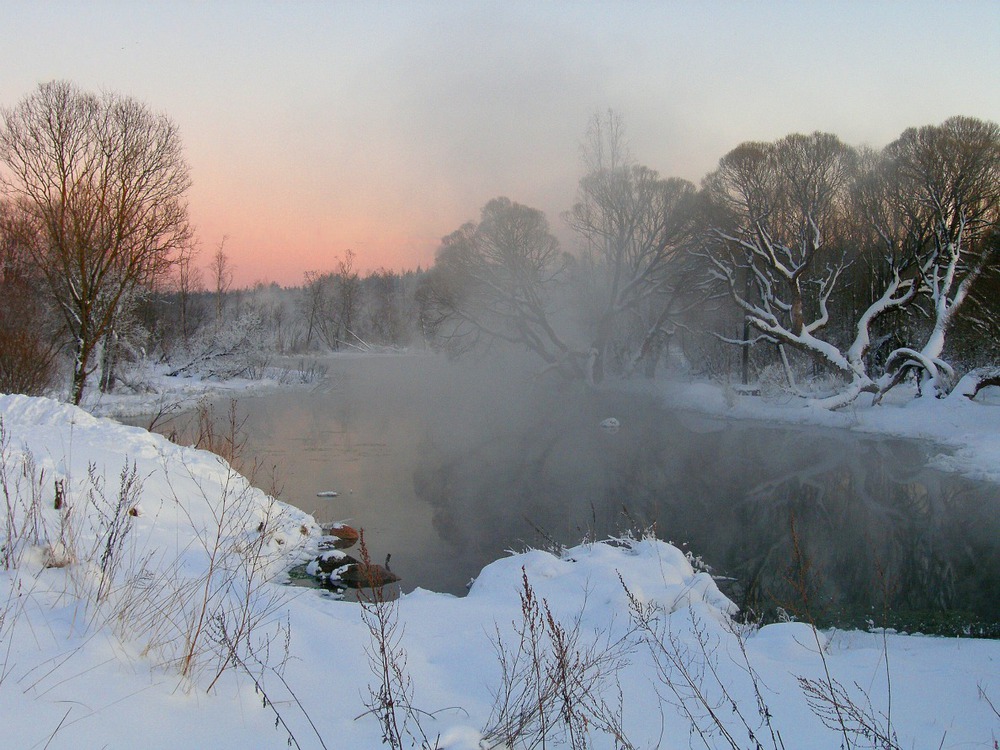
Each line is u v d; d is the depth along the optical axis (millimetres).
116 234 19500
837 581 9344
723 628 5535
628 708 3730
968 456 17609
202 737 2639
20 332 18438
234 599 4941
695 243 33438
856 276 33250
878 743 3375
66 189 19625
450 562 9648
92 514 5930
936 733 3598
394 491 14102
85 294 18938
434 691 3783
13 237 21062
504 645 4582
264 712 3043
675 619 5621
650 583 6711
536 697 3555
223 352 37750
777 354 35281
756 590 8938
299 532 9539
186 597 4359
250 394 33312
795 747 3309
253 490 10055
